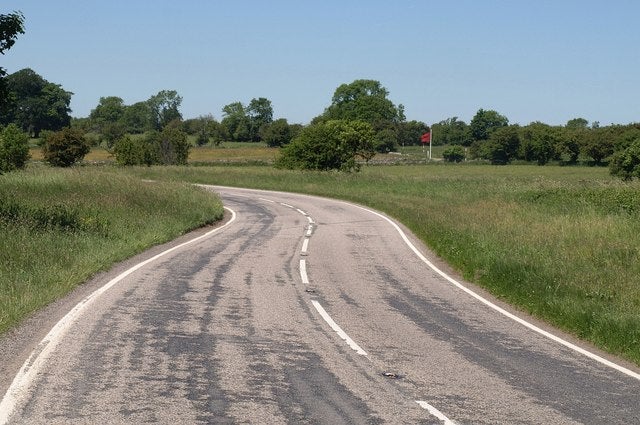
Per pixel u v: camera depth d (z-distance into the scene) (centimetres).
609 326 1059
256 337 973
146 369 792
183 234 2369
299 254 1923
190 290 1320
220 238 2270
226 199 4294
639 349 970
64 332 944
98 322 1017
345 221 2953
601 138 12656
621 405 736
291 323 1075
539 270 1473
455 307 1276
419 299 1338
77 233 1820
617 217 2253
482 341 1020
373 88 16088
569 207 2723
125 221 2203
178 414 646
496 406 713
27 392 695
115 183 3194
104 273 1470
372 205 3759
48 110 15075
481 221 2372
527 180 4609
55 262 1435
